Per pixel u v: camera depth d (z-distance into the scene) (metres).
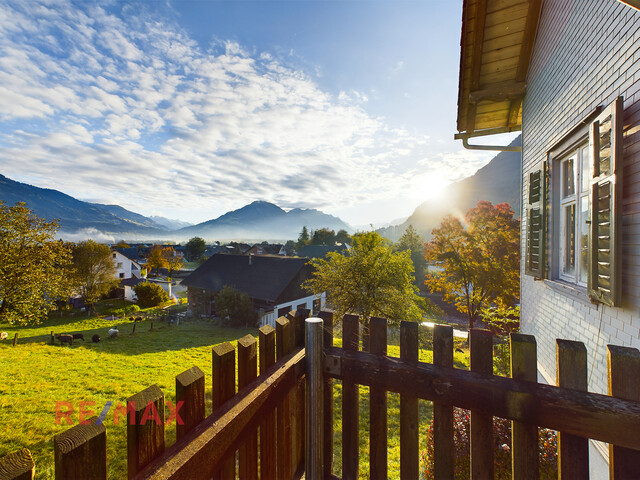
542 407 1.21
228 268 31.44
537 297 5.08
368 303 14.79
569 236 4.24
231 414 1.22
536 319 5.12
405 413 1.51
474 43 4.96
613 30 2.90
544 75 4.69
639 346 2.43
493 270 16.09
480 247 17.14
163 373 12.04
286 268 28.47
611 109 2.66
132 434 0.90
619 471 1.11
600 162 2.89
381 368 1.55
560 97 4.13
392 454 5.32
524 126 5.79
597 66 3.20
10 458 0.66
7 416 7.52
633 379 1.12
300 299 28.50
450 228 17.91
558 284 4.00
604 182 2.78
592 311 3.18
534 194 4.99
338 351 1.70
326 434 1.79
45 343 18.81
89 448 0.80
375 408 1.59
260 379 1.49
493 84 5.72
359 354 1.64
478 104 6.04
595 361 3.11
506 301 16.39
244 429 1.28
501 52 5.17
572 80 3.78
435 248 18.20
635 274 2.50
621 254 2.63
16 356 14.18
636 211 2.51
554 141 4.19
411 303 15.20
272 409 1.51
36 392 9.38
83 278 30.91
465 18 4.59
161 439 1.00
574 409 1.17
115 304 37.28
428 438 3.94
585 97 3.45
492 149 6.73
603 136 2.83
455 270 17.34
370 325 1.64
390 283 15.21
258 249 87.31
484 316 10.63
